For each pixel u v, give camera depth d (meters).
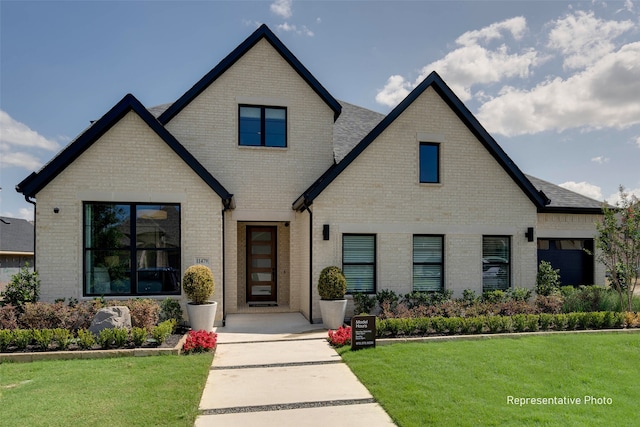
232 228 13.42
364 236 12.58
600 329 10.30
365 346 8.43
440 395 5.93
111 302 10.00
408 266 12.64
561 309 11.86
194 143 13.26
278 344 9.23
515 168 13.38
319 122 14.03
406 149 12.79
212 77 13.21
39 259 10.56
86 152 10.91
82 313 9.46
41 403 5.52
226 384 6.59
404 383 6.39
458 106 13.01
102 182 10.92
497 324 9.77
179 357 7.82
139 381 6.42
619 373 7.02
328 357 8.13
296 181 13.83
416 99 13.00
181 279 11.21
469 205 13.22
